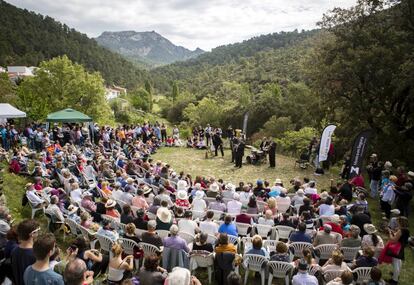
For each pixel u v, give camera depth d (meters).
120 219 8.30
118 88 148.25
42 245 3.53
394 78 18.25
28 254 4.09
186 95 93.25
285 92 64.44
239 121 60.34
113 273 6.08
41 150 18.52
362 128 21.84
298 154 23.56
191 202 11.04
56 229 9.23
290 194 11.43
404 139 21.55
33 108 30.89
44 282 3.47
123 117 78.00
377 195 13.97
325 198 9.74
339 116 24.17
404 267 8.55
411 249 9.61
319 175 17.08
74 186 10.34
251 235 8.91
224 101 76.56
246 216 8.84
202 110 64.44
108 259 7.05
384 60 18.72
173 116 87.94
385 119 21.66
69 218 8.50
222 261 6.56
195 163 19.52
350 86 20.58
